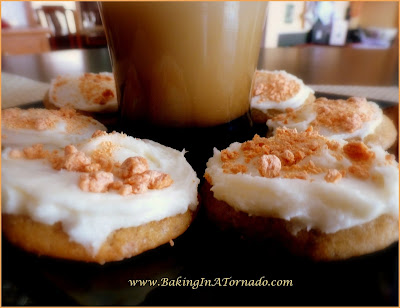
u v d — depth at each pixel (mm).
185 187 114
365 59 331
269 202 104
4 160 110
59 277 94
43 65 290
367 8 639
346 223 100
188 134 155
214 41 137
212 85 146
